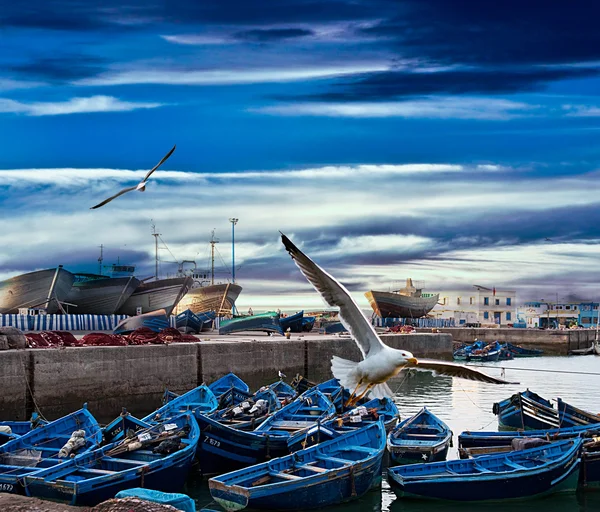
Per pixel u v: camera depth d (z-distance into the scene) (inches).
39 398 1211.2
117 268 2999.5
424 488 726.5
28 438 807.1
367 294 3875.5
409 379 1993.1
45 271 2265.0
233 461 826.8
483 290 5172.2
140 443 752.3
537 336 3641.7
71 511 432.8
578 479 782.5
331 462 746.8
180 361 1537.9
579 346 3735.2
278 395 1201.4
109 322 2220.7
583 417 970.7
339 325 2950.3
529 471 737.6
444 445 845.8
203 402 1085.8
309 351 2005.4
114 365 1364.4
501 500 738.2
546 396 1566.2
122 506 386.3
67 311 2367.1
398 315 3976.4
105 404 1338.6
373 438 842.8
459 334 3703.3
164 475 697.0
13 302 2267.5
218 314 3201.3
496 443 860.0
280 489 664.4
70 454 753.6
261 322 2461.9
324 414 984.3
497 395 1609.3
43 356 1227.9
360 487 721.0
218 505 720.3
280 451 847.1
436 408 1391.5
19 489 656.4
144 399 1429.6
